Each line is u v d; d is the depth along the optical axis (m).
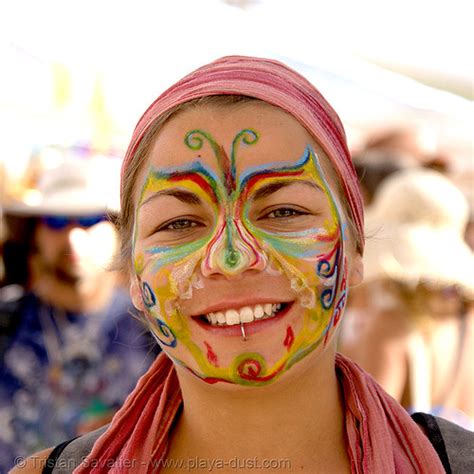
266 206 1.74
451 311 3.23
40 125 4.50
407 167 4.28
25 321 3.69
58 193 3.79
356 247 1.89
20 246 3.79
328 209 1.76
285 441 1.74
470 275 3.25
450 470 1.74
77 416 3.62
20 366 3.64
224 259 1.66
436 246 3.29
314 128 1.78
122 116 4.65
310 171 1.76
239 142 1.75
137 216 1.83
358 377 1.81
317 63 5.22
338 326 1.78
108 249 3.79
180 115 1.79
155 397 1.89
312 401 1.75
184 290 1.71
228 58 1.85
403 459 1.73
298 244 1.71
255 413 1.73
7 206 3.94
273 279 1.69
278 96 1.77
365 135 5.20
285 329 1.69
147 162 1.82
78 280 3.70
